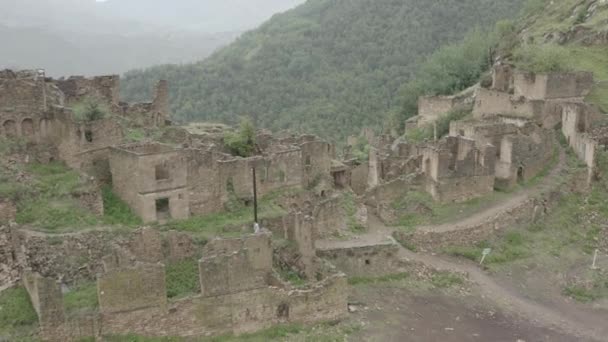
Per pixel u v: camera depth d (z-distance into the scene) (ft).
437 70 371.15
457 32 543.80
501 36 384.06
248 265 133.28
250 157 182.09
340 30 623.77
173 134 209.05
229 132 223.51
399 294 162.09
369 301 156.35
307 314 140.36
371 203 204.13
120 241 145.38
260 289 134.82
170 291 140.77
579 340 145.28
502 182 217.15
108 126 174.29
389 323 145.69
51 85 196.75
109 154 171.53
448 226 193.06
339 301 143.43
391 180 205.77
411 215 198.80
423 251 185.57
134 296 124.06
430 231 188.03
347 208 194.08
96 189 158.51
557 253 192.13
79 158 169.58
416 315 151.64
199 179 168.35
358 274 168.35
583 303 165.99
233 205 175.32
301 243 157.58
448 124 284.00
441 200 203.10
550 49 282.77
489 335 144.66
